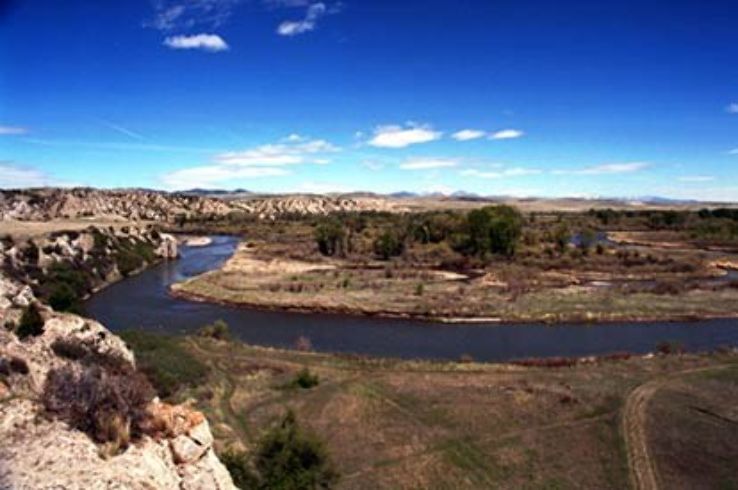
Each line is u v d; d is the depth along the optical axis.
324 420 35.12
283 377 43.03
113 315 69.94
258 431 33.03
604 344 59.62
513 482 28.55
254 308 74.81
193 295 80.62
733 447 31.75
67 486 13.47
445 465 29.88
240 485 26.00
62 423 15.91
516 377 43.53
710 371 45.06
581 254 115.19
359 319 70.31
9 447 14.42
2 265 71.50
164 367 40.88
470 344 59.56
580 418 35.59
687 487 28.06
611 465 30.05
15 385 17.77
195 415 18.67
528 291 82.38
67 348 23.56
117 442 15.80
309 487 26.86
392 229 133.62
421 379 42.75
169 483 16.06
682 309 72.75
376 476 28.84
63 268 81.75
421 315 70.81
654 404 37.50
